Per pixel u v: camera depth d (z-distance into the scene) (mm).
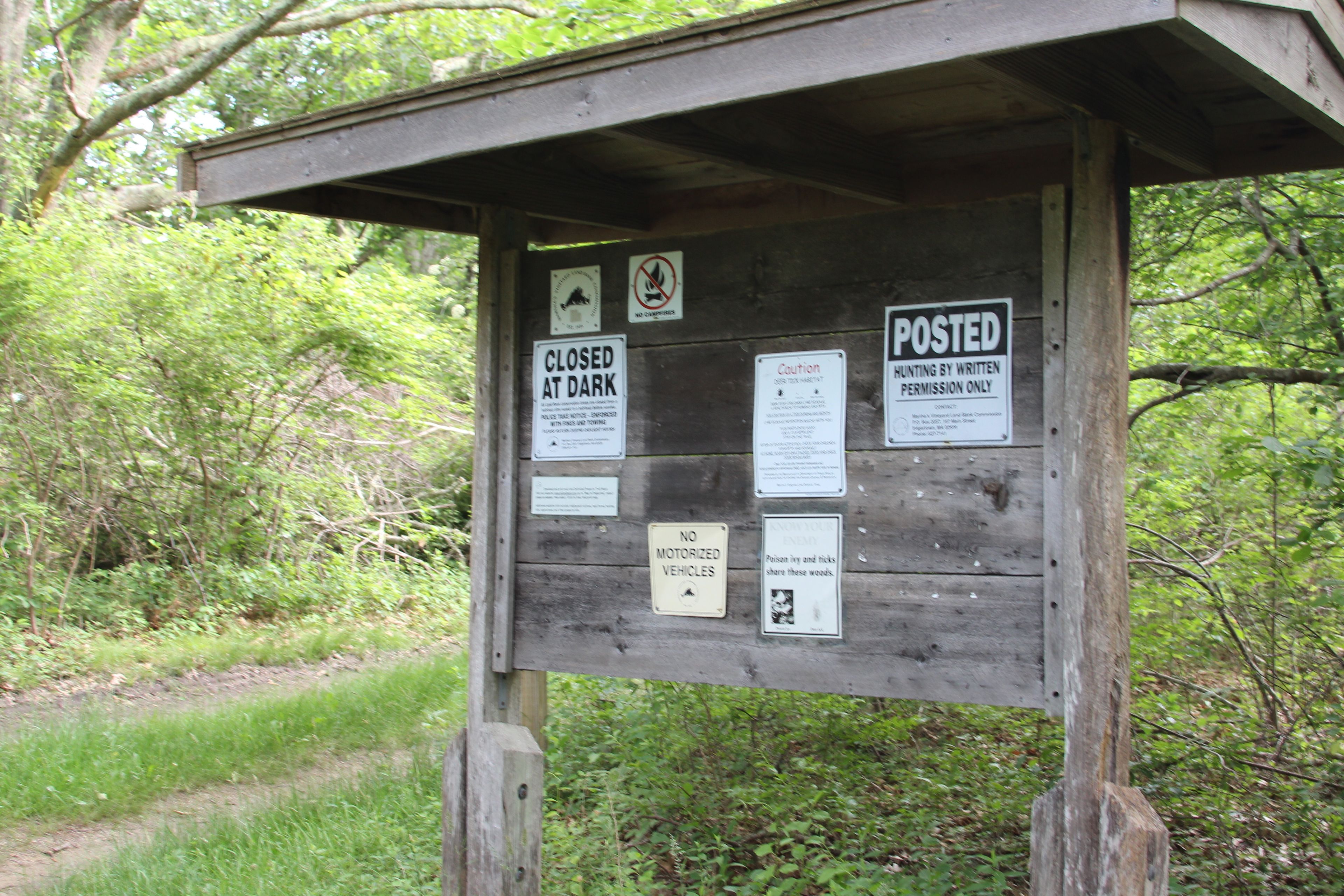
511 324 3770
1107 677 2797
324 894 4270
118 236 12953
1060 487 2908
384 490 16172
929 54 2354
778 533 3291
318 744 7000
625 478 3559
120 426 12227
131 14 15805
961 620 3023
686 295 3488
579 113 2844
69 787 5996
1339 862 4449
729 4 7957
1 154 12883
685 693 5723
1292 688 5566
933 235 3127
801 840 4707
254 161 3424
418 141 3113
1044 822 2857
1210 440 6332
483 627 3717
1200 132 3590
